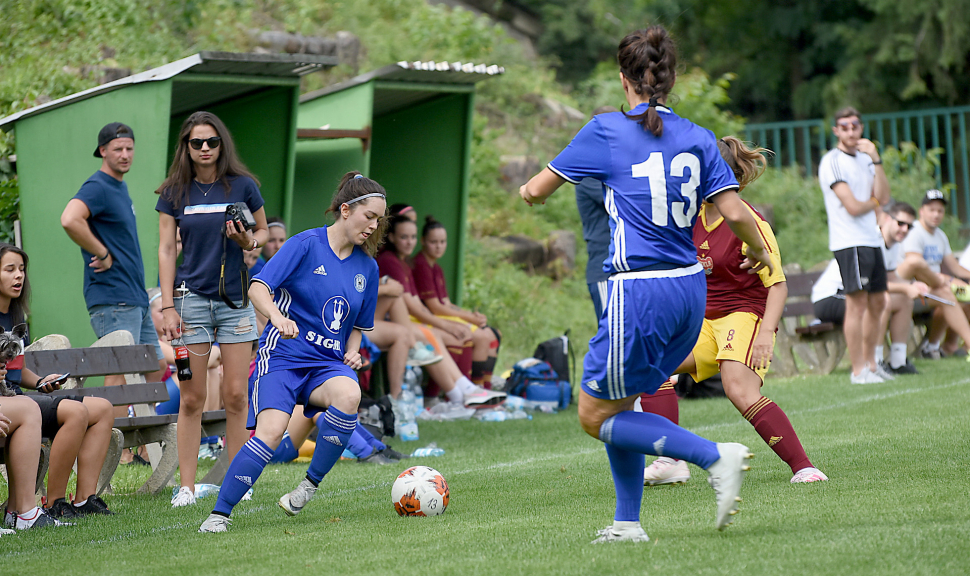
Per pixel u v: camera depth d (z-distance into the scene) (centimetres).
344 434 1609
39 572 1287
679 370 1881
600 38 8912
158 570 1267
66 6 4572
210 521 1561
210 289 1911
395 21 6800
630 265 1195
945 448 1959
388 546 1359
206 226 1902
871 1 8569
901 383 3419
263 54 2783
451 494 1825
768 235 1741
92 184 2292
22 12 4466
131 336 2189
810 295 4088
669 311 1188
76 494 1802
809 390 3391
